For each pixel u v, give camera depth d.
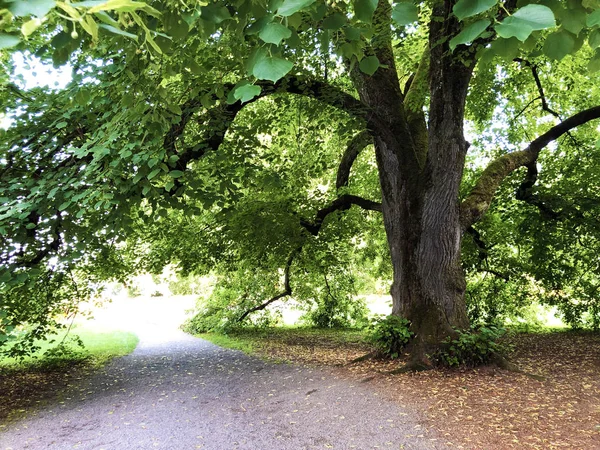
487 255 12.07
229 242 12.80
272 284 15.88
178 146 7.33
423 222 7.51
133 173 5.96
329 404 5.66
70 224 6.29
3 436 5.34
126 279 12.62
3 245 5.90
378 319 7.88
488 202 8.00
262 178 8.66
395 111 8.30
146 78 4.11
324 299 16.89
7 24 1.10
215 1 2.06
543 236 11.48
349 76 9.15
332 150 13.38
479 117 12.21
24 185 5.77
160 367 9.48
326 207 10.98
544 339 11.40
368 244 15.38
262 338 13.77
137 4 1.04
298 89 7.65
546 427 4.44
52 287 9.93
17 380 8.55
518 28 1.35
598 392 5.61
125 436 5.09
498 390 5.77
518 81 11.73
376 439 4.43
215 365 9.36
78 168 6.15
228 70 6.21
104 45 5.18
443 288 7.37
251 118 10.06
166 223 11.47
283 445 4.48
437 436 4.36
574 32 1.72
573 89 11.81
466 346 6.84
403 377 6.57
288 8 1.35
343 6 2.20
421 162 8.44
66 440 5.08
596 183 11.34
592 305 13.03
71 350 10.85
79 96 3.48
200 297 17.34
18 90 6.31
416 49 10.58
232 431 5.02
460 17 1.44
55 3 1.03
